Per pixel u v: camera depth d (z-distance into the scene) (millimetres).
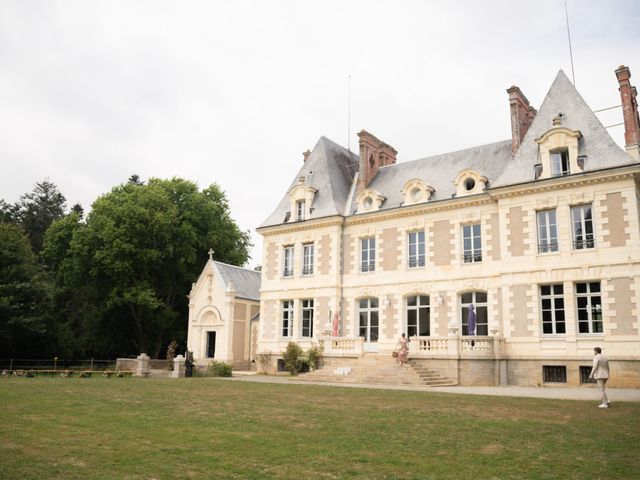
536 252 27031
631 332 24156
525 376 26375
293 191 37375
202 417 13102
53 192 71750
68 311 52562
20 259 43281
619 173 25156
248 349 42125
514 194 28031
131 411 13922
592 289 25734
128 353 51750
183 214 47812
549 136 27594
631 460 9039
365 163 36500
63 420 12258
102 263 43125
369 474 8008
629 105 26875
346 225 35031
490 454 9406
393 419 13094
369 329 33188
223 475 7820
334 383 25562
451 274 30234
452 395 18906
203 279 42938
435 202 31094
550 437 10930
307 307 35688
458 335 26703
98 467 8133
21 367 40938
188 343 42781
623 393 20828
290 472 8055
